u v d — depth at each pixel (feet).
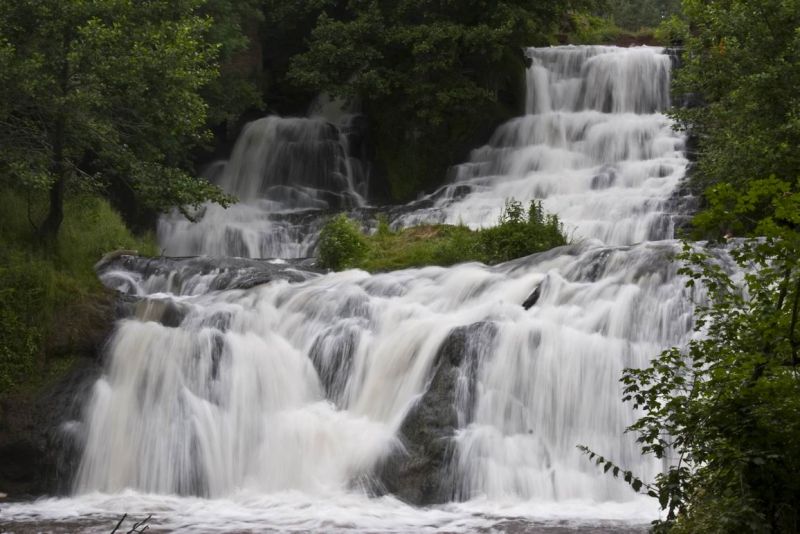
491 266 65.36
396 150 115.96
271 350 56.85
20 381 54.80
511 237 71.77
